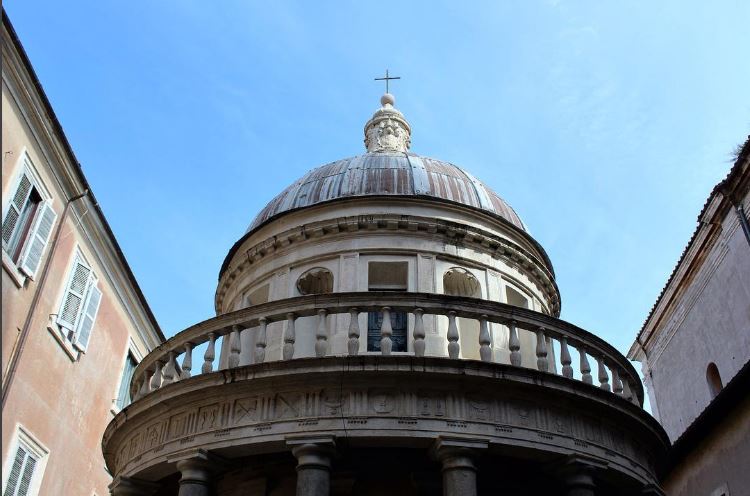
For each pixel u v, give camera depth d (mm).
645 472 15969
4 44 18609
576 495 14086
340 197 21781
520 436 13984
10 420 20016
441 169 24594
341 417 13711
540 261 23172
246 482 16172
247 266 22719
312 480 13172
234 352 15258
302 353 18922
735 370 25016
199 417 14766
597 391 15047
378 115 30562
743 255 24078
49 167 22109
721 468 22453
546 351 15484
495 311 15398
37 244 21391
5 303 19719
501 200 25281
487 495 15875
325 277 21266
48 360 22188
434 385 14055
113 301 27203
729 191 24219
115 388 27172
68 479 23469
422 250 20812
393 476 15766
